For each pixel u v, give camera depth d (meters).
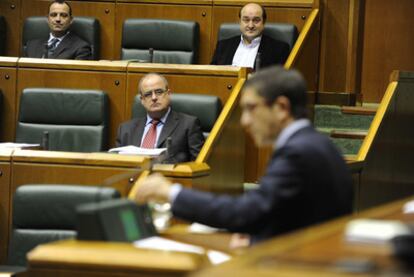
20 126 13.05
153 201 6.61
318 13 16.47
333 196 6.11
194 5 16.77
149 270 5.48
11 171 10.49
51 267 5.64
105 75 13.27
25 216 9.09
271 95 6.21
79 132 12.98
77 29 16.53
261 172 13.91
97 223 5.84
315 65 16.56
